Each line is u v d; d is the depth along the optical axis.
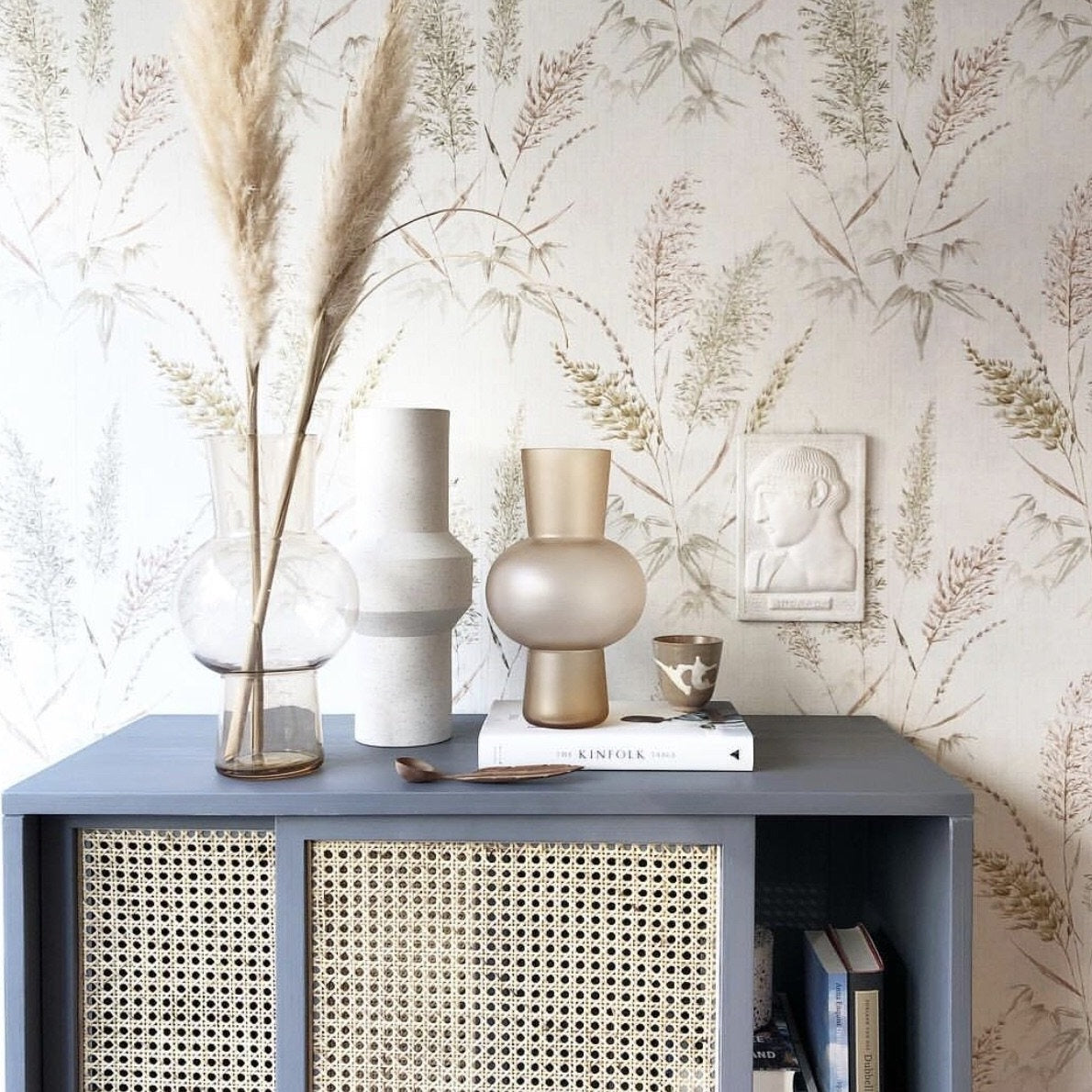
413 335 1.20
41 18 1.19
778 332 1.19
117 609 1.22
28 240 1.20
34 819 0.90
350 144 0.89
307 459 0.97
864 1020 1.00
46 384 1.21
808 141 1.18
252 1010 0.92
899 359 1.18
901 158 1.17
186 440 1.21
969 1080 0.88
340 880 0.91
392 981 0.91
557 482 0.99
